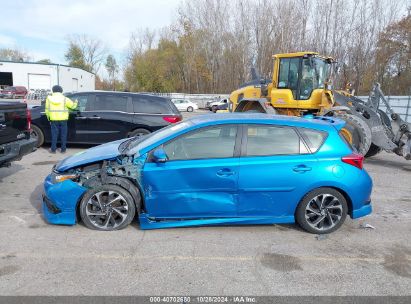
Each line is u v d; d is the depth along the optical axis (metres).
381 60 31.27
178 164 4.18
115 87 67.69
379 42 31.02
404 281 3.44
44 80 45.94
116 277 3.33
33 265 3.48
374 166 9.06
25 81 45.12
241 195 4.27
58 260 3.60
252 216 4.37
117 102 9.30
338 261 3.79
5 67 44.12
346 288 3.29
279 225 4.70
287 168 4.27
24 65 44.75
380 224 4.89
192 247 3.98
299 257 3.85
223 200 4.27
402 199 6.12
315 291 3.22
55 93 8.66
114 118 9.16
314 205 4.43
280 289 3.23
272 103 11.18
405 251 4.08
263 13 39.38
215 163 4.19
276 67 11.05
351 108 9.44
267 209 4.35
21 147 5.91
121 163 4.29
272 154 4.30
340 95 10.05
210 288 3.20
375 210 5.48
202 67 48.97
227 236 4.31
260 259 3.77
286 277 3.43
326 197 4.39
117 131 9.23
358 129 8.79
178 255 3.79
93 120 9.15
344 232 4.57
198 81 49.84
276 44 37.03
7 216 4.71
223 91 47.38
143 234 4.26
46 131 9.38
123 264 3.56
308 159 4.32
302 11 35.66
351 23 31.56
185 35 50.72
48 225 4.43
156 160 4.13
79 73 52.38
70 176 4.25
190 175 4.17
